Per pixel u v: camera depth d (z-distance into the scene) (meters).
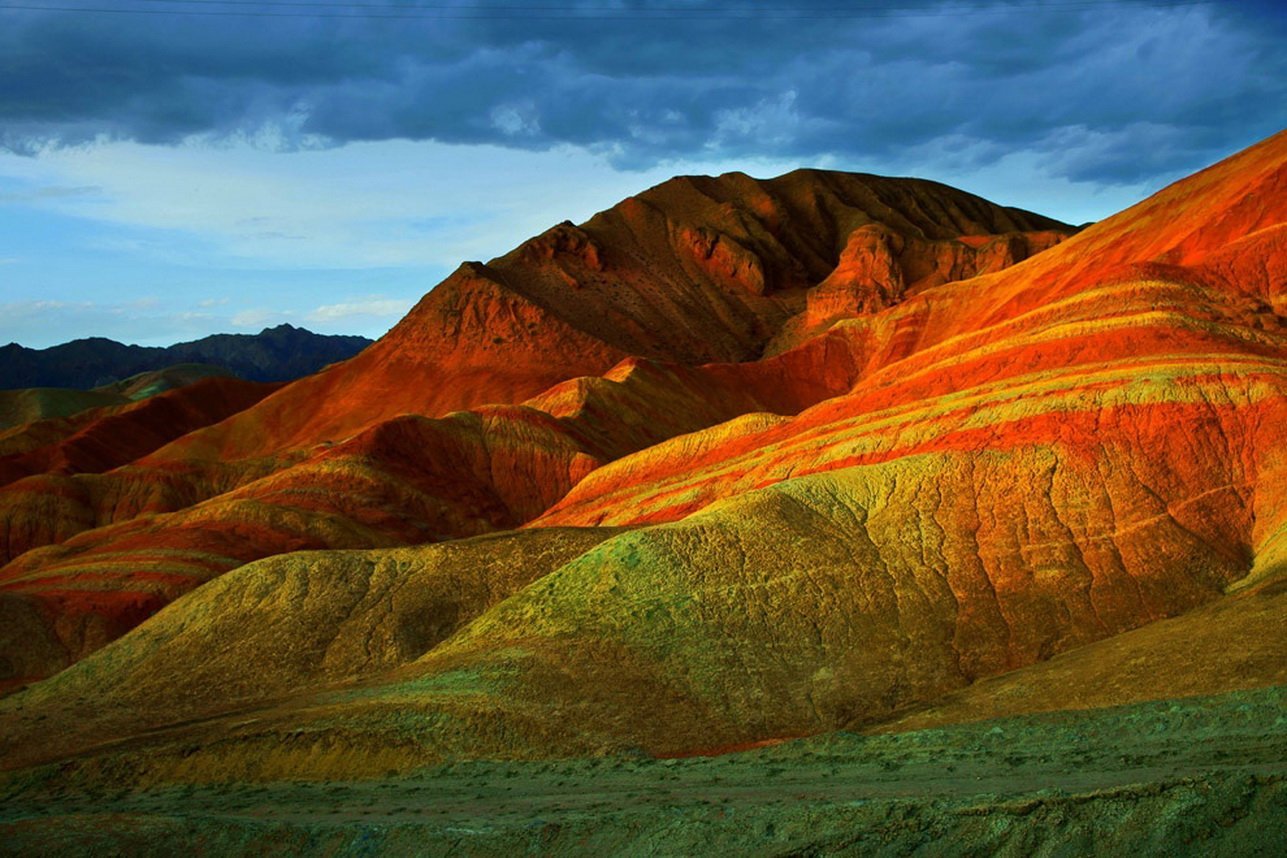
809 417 85.75
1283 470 53.50
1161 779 22.61
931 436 63.16
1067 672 39.44
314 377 197.12
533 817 28.64
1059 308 80.19
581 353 186.88
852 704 44.53
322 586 60.16
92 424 198.75
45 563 101.38
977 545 53.09
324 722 42.59
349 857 28.33
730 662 46.59
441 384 184.12
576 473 125.88
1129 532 52.44
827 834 23.69
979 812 22.73
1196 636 38.00
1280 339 65.38
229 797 37.94
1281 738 24.98
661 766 34.34
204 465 142.62
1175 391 58.53
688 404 149.62
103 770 41.84
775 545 53.03
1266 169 95.19
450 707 42.56
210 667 56.25
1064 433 58.44
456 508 116.50
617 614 49.22
